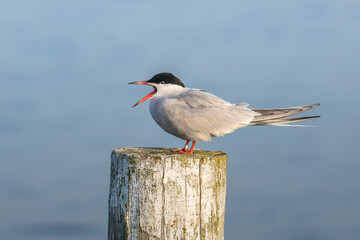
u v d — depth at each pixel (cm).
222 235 738
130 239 698
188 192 696
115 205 723
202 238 703
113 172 739
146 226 693
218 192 721
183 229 692
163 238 689
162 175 692
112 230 731
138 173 699
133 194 700
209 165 709
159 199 691
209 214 710
